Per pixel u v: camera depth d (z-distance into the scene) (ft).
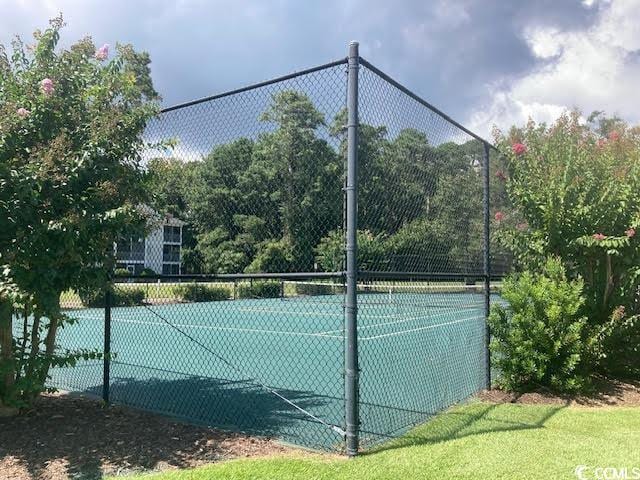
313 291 31.32
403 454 14.24
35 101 16.43
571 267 24.97
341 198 15.26
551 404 21.03
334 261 15.47
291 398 21.79
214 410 19.48
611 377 25.04
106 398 20.36
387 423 17.63
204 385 24.17
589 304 24.09
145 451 14.88
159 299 28.40
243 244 17.72
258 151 17.34
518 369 22.72
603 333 23.40
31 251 15.34
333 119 15.35
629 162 24.39
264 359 34.32
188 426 17.34
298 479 12.43
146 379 25.07
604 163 24.16
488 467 13.12
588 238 23.03
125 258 19.88
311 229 15.98
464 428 17.12
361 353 33.47
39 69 17.20
